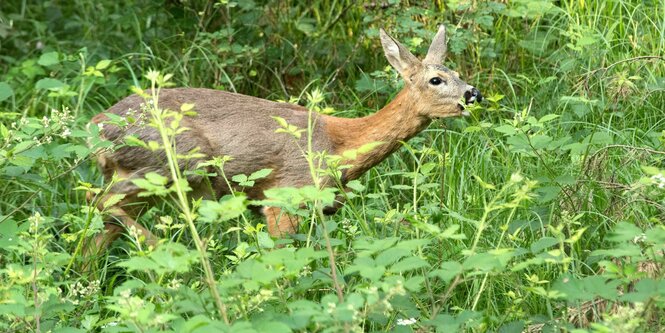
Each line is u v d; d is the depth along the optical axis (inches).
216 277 373.1
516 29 557.6
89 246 409.4
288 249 291.4
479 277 361.7
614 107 466.6
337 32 569.3
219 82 541.3
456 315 323.0
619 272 283.3
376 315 301.6
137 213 440.5
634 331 270.2
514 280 344.5
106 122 380.5
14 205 458.9
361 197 411.8
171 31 586.2
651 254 307.9
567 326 307.9
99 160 430.9
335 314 260.1
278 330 252.7
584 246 384.2
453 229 285.1
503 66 540.4
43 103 535.5
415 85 436.8
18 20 617.0
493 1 556.4
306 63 553.0
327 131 439.2
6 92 399.2
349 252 360.2
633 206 377.7
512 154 450.0
